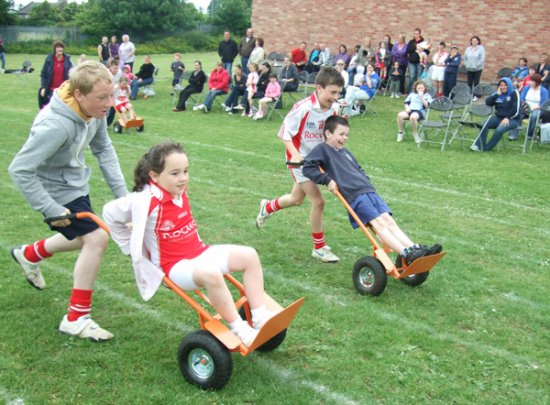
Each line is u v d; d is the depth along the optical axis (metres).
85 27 44.62
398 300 4.63
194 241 3.57
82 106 3.51
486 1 17.33
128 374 3.46
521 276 5.25
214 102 17.14
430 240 6.13
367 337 4.01
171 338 3.90
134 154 9.97
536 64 15.34
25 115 13.62
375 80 15.58
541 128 11.59
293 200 5.64
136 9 47.28
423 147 11.52
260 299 3.48
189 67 30.28
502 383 3.52
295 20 20.64
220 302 3.35
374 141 12.02
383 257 4.67
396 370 3.61
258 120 14.47
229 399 3.24
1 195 7.06
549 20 16.56
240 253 3.47
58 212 3.56
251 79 14.78
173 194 3.46
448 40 18.16
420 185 8.48
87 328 3.82
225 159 9.66
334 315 4.31
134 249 3.37
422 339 4.00
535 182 8.86
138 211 3.37
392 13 18.95
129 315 4.21
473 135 12.81
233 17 55.88
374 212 4.75
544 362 3.79
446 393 3.38
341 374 3.53
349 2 19.59
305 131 5.27
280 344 3.80
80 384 3.34
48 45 40.47
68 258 5.18
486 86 13.55
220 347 3.24
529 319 4.39
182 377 3.44
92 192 7.39
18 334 3.86
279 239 6.00
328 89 5.04
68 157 3.67
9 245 5.45
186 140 11.39
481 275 5.22
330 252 5.47
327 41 20.27
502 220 6.92
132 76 17.44
